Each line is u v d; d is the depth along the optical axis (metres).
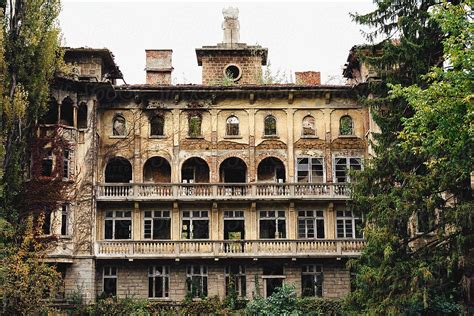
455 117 24.88
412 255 31.92
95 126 46.62
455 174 29.47
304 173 48.72
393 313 30.61
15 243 35.81
